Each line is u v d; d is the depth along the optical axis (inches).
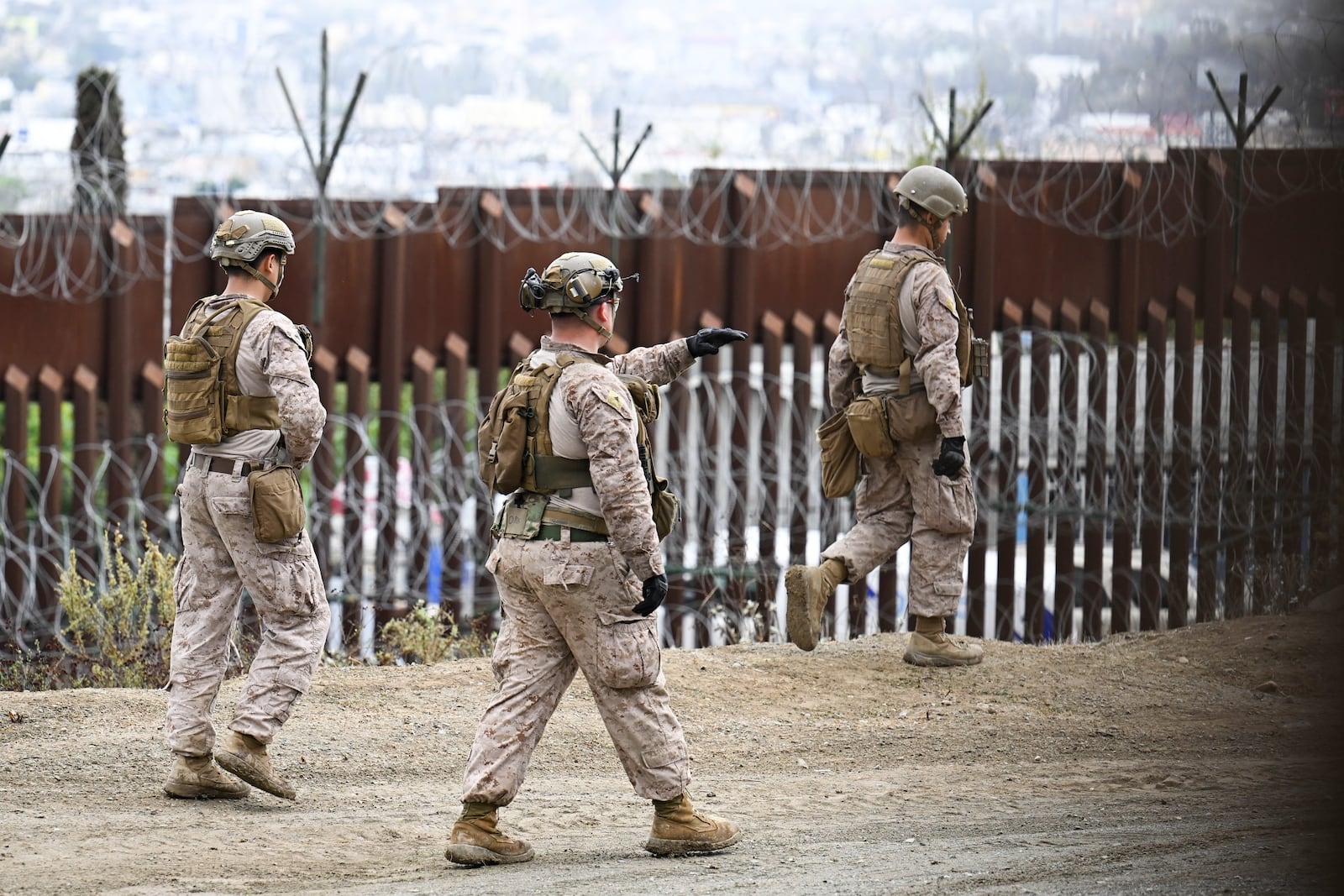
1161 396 1834.4
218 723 890.1
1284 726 940.6
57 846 675.4
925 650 1053.2
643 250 1672.0
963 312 971.9
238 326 741.3
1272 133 1792.6
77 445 1519.4
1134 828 724.7
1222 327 1846.7
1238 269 1834.4
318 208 1551.4
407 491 1606.8
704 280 1700.3
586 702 968.3
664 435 1721.2
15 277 1486.2
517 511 652.7
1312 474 1818.4
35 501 1537.9
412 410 1609.3
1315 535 1705.2
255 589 751.7
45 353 1505.9
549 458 645.3
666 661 1055.6
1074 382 1798.7
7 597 1496.1
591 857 679.1
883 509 1023.6
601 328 658.8
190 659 761.6
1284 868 621.0
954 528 1015.6
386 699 965.8
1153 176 1822.1
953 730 932.0
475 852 653.3
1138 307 1824.6
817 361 1868.8
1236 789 816.9
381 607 1572.3
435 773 844.0
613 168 1646.2
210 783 769.6
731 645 1196.5
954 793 813.2
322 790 802.8
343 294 1584.6
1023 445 1781.5
